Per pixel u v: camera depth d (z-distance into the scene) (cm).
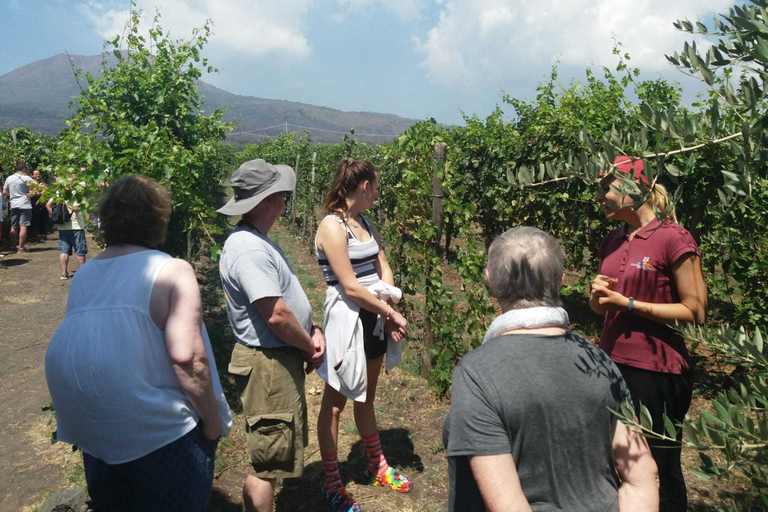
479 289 485
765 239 357
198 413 190
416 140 536
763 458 104
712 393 474
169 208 202
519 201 802
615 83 775
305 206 1333
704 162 439
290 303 249
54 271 1009
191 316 182
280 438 244
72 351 176
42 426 434
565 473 129
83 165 414
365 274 302
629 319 228
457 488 137
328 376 291
